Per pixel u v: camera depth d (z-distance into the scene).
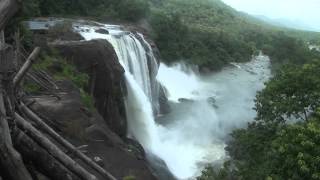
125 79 30.25
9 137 5.48
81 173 6.20
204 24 94.25
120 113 27.64
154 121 33.38
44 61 24.19
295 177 13.68
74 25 36.94
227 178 17.61
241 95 46.97
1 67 5.91
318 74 18.58
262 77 57.41
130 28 43.03
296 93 18.16
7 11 5.29
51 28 32.34
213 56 58.91
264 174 15.14
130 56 34.53
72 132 17.25
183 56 54.56
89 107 21.86
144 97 32.31
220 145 31.66
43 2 42.47
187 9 101.12
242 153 19.05
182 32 57.31
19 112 6.89
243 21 117.62
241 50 68.62
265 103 18.78
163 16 55.06
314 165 13.45
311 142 13.88
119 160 17.64
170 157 28.58
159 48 52.00
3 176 5.44
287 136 14.98
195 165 27.89
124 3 51.25
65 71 24.47
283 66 19.94
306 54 72.88
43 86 20.91
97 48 27.20
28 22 33.19
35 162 5.91
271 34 96.62
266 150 17.14
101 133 18.81
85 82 25.17
